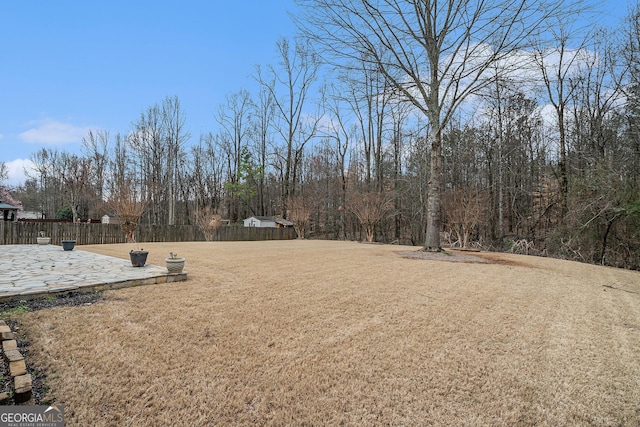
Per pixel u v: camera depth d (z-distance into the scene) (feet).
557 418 7.19
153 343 10.27
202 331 11.41
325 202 103.65
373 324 12.63
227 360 9.44
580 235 43.80
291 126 98.84
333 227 102.12
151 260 28.02
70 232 50.39
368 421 7.00
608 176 39.14
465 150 72.74
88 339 10.27
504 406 7.59
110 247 42.11
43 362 8.70
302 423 6.91
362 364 9.43
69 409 6.92
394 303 15.52
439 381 8.62
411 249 44.11
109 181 66.74
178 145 109.50
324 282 19.80
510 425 6.94
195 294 16.28
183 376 8.49
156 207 105.60
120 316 12.51
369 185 81.66
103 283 16.55
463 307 15.20
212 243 56.75
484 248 57.57
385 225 88.74
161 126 107.04
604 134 51.44
